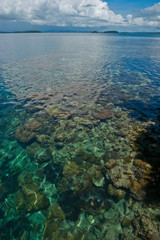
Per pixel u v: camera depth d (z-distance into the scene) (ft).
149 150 21.50
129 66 75.00
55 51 131.13
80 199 16.17
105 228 13.73
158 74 60.23
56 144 24.43
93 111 33.81
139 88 46.09
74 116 31.94
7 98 40.22
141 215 14.17
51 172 19.71
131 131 26.27
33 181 18.38
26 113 33.14
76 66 76.89
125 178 17.39
